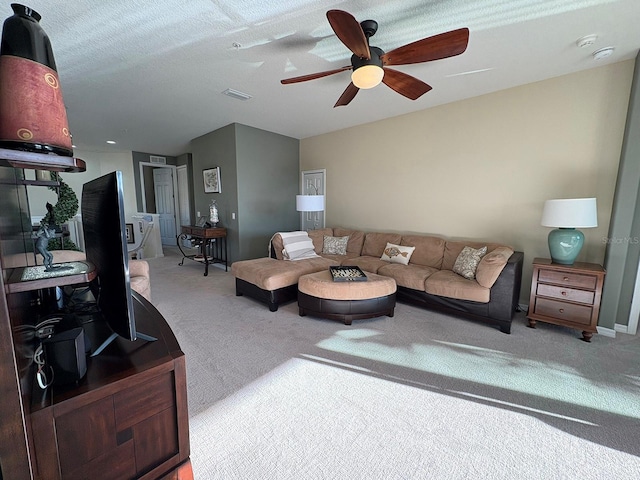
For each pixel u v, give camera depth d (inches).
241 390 72.6
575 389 72.9
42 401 27.9
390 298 116.3
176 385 36.5
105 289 41.8
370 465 52.4
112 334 41.1
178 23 79.7
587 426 61.0
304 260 153.6
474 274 119.9
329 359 86.8
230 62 102.3
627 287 104.5
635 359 86.8
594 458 53.6
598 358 87.5
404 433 59.5
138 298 59.5
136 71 108.5
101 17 76.7
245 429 60.4
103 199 39.9
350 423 62.1
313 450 55.5
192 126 189.8
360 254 175.9
